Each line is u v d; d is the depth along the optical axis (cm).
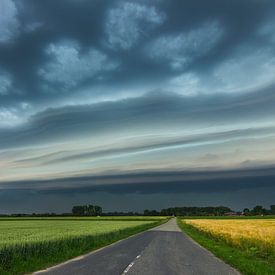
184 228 7519
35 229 5825
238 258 2189
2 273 1602
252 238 3322
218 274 1617
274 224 7162
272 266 1897
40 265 1902
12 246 2227
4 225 8200
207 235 4709
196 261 2117
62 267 1848
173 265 1922
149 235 5112
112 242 3775
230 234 3866
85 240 3275
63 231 5009
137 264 1950
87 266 1870
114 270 1711
